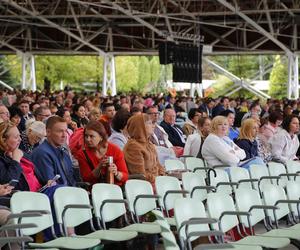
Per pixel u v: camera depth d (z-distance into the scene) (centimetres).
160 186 827
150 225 750
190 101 2303
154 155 941
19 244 666
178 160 1030
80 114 1365
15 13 3406
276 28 3177
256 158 1099
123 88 5416
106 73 3538
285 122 1259
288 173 1062
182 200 662
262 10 2889
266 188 839
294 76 3262
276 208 748
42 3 3177
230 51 3362
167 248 508
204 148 1066
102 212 738
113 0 2980
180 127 1461
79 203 712
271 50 3334
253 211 790
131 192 782
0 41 3584
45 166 784
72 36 3378
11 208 638
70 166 812
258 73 4966
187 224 621
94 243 654
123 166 866
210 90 3781
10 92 2336
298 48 3241
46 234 693
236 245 692
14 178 746
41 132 927
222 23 3238
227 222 731
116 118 998
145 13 2938
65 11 3228
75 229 779
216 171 973
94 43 3528
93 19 3419
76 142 964
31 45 3656
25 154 815
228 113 1367
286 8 2900
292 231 771
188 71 2948
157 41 3444
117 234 699
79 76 5347
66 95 2425
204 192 891
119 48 3512
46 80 3703
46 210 664
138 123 927
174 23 3272
